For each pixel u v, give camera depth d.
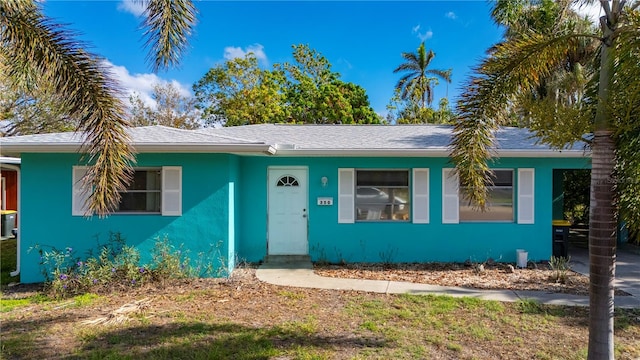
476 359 4.09
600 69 3.84
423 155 8.87
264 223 9.42
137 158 7.93
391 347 4.38
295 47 29.39
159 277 7.29
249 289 6.91
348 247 9.32
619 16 3.64
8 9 4.02
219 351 4.27
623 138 3.59
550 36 4.38
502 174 9.29
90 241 7.84
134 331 4.91
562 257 8.84
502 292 6.67
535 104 4.11
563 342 4.53
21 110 17.34
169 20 4.58
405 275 8.00
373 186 9.38
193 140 7.66
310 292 6.70
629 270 8.39
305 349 4.32
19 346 4.46
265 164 9.41
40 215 7.80
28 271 7.73
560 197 11.44
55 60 4.12
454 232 9.24
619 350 4.32
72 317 5.49
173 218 7.95
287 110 26.48
